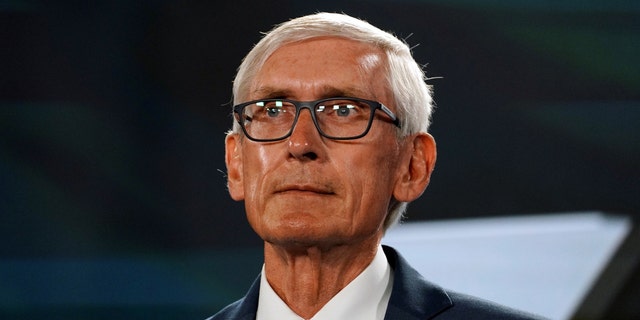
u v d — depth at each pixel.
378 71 3.38
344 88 3.28
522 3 7.86
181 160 8.44
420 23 7.96
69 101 8.43
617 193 7.79
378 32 3.49
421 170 3.56
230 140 3.71
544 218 7.89
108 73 8.43
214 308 8.37
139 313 8.33
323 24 3.42
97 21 8.41
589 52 7.79
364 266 3.41
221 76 8.41
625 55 7.73
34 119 8.41
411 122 3.48
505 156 7.92
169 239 8.41
